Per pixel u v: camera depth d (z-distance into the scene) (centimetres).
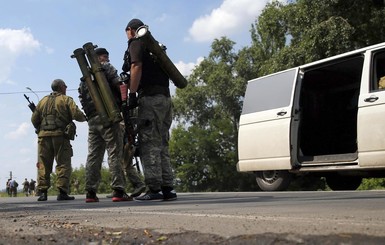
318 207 280
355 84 795
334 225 158
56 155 682
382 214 216
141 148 469
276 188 800
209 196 579
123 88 482
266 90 827
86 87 552
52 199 747
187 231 158
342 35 1585
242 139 851
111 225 198
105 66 534
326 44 1628
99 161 554
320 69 773
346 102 813
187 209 306
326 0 1656
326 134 809
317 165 731
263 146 808
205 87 4312
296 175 799
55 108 682
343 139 810
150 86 461
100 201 559
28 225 215
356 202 329
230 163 4634
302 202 350
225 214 242
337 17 1628
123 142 559
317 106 799
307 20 1720
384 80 640
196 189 4794
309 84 794
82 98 558
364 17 1681
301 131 781
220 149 4678
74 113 678
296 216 212
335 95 814
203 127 4691
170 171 484
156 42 459
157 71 465
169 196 477
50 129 676
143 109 462
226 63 4309
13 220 251
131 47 456
